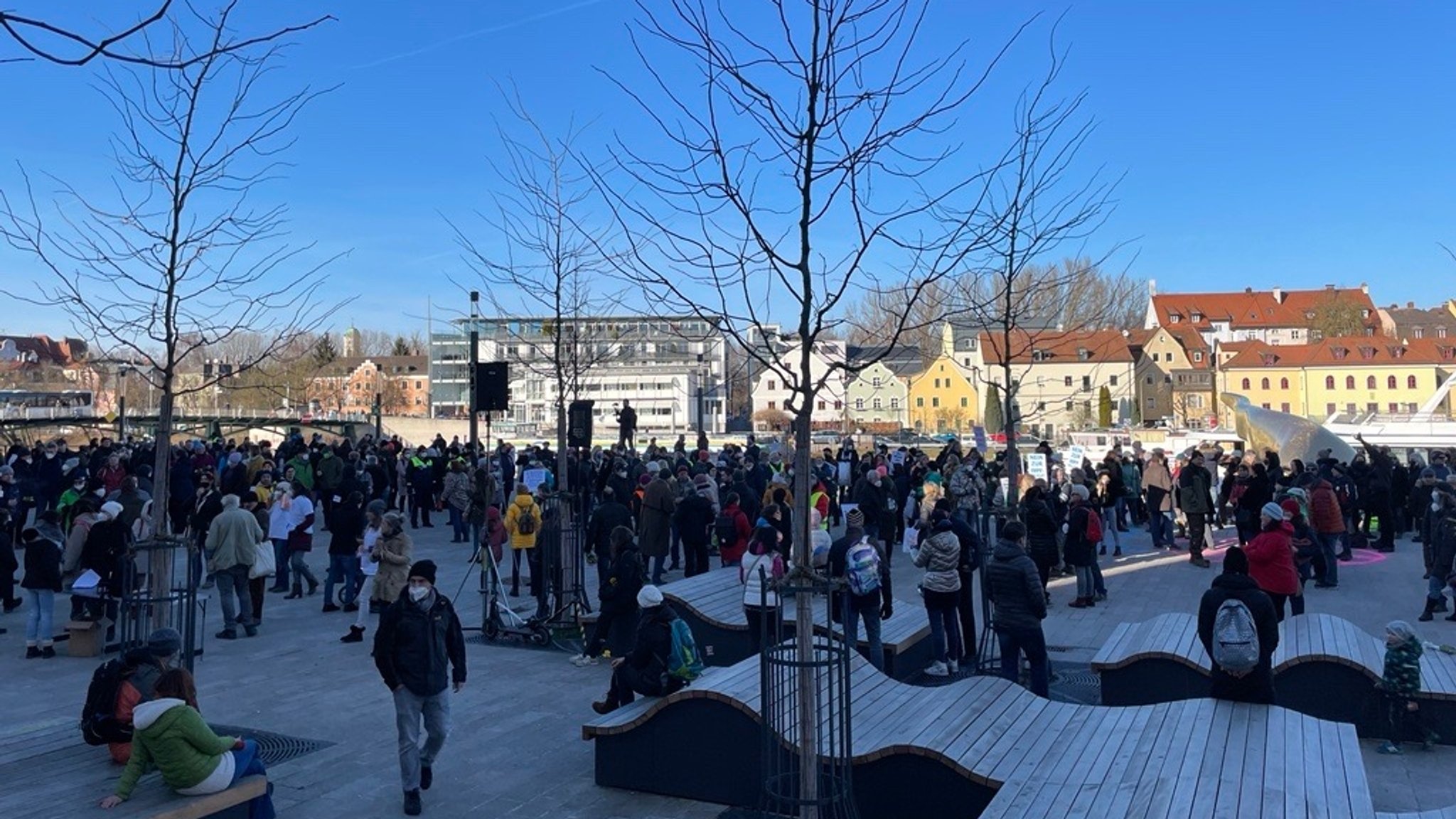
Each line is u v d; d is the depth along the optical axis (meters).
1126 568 18.30
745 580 10.09
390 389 121.75
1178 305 118.38
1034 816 5.26
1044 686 9.09
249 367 9.41
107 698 6.41
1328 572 15.66
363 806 6.85
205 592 15.51
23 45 3.74
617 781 7.21
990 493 18.48
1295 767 5.67
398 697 6.75
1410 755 7.90
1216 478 24.17
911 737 6.49
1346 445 29.53
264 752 8.01
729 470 23.27
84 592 11.45
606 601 10.17
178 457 21.95
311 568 18.30
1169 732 6.45
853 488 20.75
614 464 20.64
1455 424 38.06
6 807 5.46
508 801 6.99
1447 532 12.95
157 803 5.54
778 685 6.02
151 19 3.98
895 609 12.14
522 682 10.27
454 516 21.75
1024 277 16.70
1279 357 92.88
